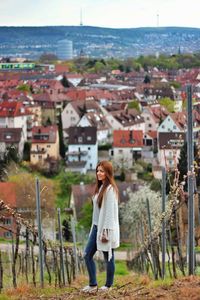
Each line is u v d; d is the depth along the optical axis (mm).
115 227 14539
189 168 16641
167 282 15438
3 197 67312
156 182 92312
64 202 92312
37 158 124688
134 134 130250
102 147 134875
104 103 182125
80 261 31891
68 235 57938
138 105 176875
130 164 121312
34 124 153250
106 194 14422
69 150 127188
